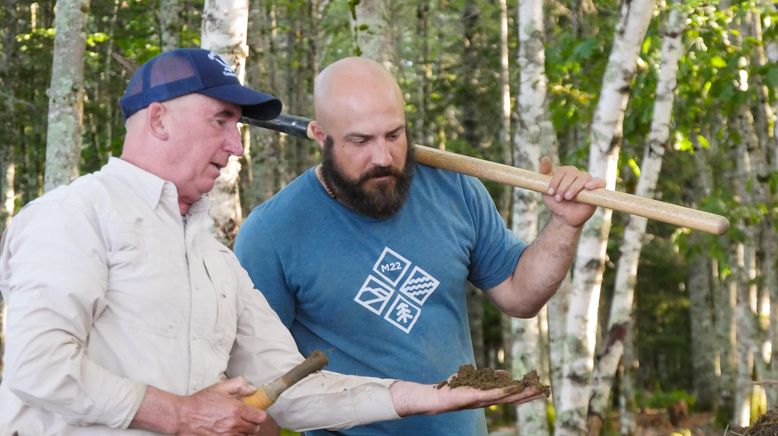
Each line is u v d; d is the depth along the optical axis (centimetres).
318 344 421
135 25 2245
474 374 348
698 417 2072
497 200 2017
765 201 1212
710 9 1066
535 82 888
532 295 426
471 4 1912
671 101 917
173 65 313
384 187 392
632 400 1514
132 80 318
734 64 1076
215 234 707
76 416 288
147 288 303
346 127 386
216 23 723
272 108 331
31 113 2348
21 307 288
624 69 661
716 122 1471
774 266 1204
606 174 665
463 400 339
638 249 803
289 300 420
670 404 2014
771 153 1318
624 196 384
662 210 372
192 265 315
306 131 430
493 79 1934
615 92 660
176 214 314
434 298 417
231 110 319
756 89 1116
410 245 413
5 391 305
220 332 319
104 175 311
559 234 411
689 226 367
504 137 1617
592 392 721
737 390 1395
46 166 1222
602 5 1404
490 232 438
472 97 1936
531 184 400
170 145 312
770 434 425
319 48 2320
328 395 342
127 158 317
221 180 713
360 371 415
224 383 306
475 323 2077
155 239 307
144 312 302
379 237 410
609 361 729
